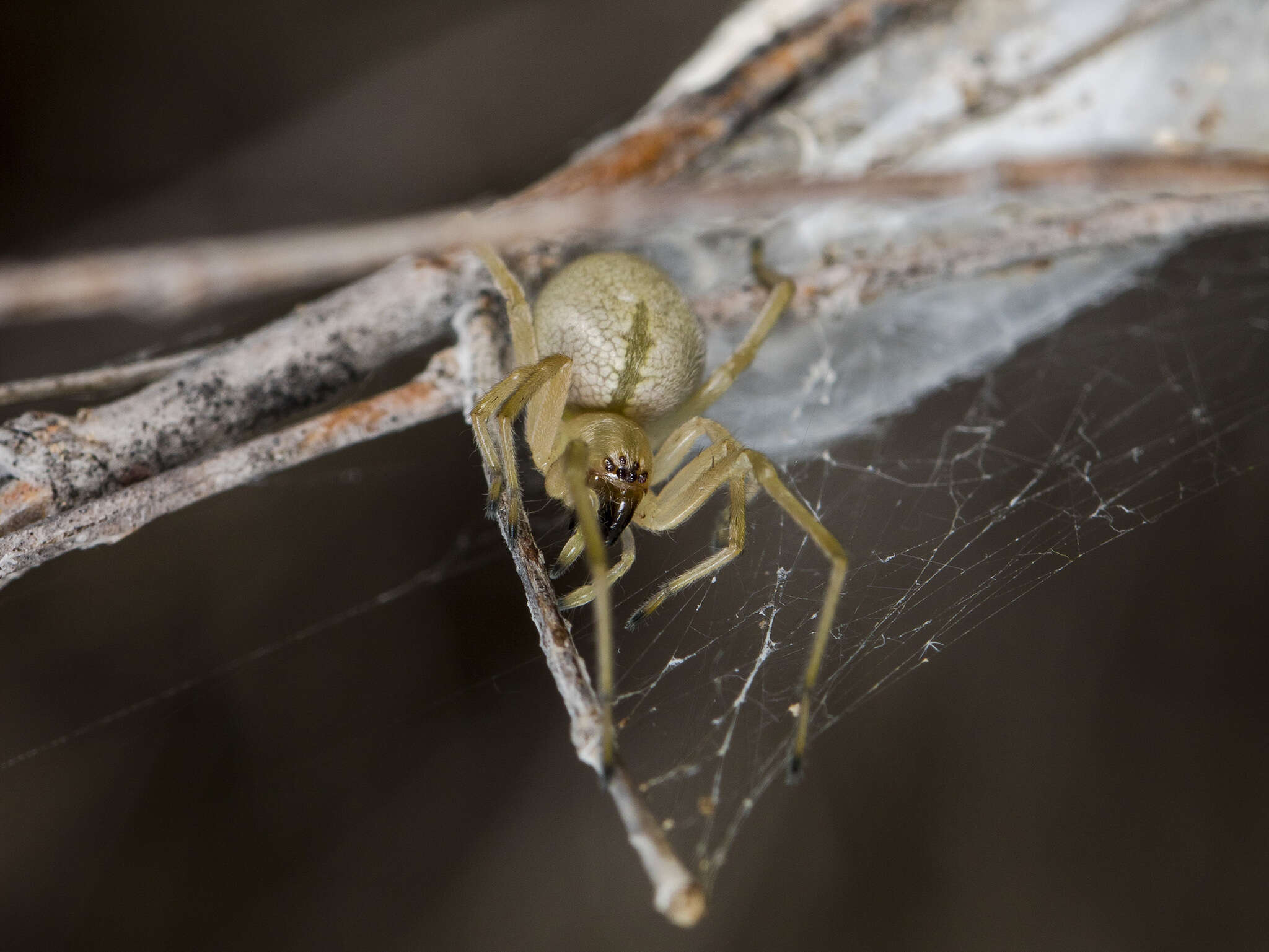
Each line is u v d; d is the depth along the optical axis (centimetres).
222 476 12
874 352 13
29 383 12
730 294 13
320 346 12
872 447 13
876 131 13
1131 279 13
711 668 12
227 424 12
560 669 11
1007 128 13
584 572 12
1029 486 13
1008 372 13
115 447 12
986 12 13
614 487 12
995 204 13
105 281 9
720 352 13
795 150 13
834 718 12
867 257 13
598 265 12
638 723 12
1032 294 13
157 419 12
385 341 12
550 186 12
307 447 12
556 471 12
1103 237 13
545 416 12
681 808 12
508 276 12
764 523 13
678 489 12
